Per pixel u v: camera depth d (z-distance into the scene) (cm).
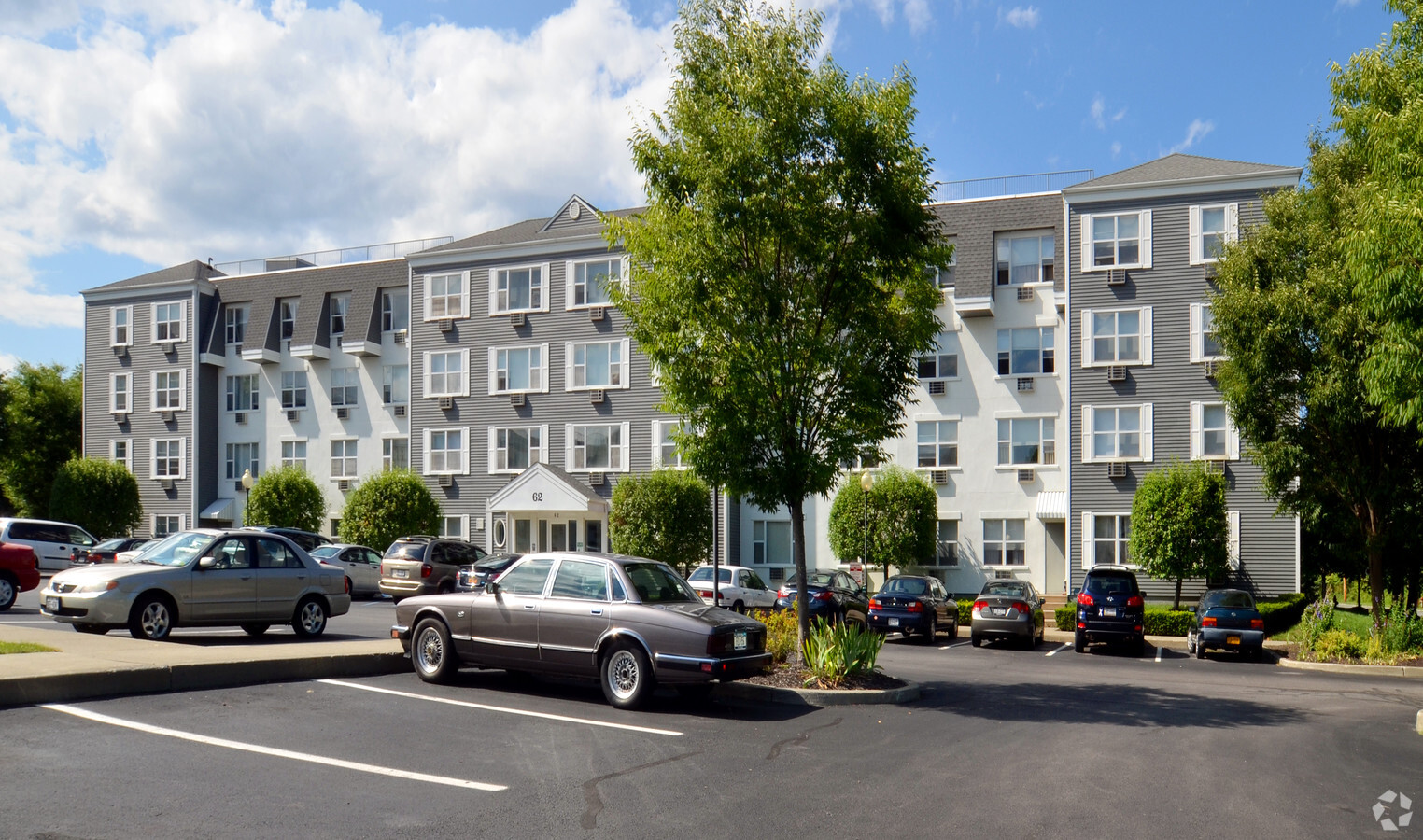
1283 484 2292
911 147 1396
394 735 918
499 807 699
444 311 4338
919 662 1922
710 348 1366
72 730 863
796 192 1343
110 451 4919
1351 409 2027
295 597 1603
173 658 1134
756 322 1341
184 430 4781
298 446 4678
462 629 1236
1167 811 743
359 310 4556
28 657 1092
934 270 1510
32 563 1998
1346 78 1527
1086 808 744
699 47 1390
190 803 674
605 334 4059
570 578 1198
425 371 4334
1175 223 3272
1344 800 794
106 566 1473
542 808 701
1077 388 3347
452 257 4328
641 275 1415
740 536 3878
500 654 1209
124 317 4969
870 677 1352
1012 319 3625
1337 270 1994
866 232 1348
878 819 702
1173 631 2703
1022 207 3616
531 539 4041
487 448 4206
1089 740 1044
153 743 834
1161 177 3300
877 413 1390
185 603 1464
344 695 1118
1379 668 1978
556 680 1315
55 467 5372
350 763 805
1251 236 2281
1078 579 3297
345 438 4581
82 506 4462
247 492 4734
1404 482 2175
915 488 3341
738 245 1356
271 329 4709
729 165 1313
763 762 880
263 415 4756
